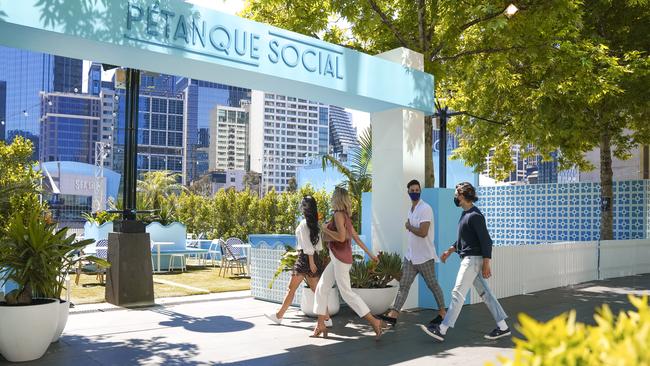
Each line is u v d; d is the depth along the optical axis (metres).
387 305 8.12
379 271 8.27
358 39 12.56
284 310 7.64
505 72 12.73
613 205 17.11
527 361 1.68
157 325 7.53
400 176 8.95
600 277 13.42
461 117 16.58
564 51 11.12
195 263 18.67
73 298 9.72
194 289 11.30
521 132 14.83
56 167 65.12
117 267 9.02
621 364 1.46
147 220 16.28
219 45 6.61
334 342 6.58
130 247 9.10
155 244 15.21
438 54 11.80
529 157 18.84
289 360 5.76
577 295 10.52
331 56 7.78
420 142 9.23
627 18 14.40
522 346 1.73
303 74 7.43
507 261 10.40
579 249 12.68
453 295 6.58
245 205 25.66
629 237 16.73
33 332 5.53
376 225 9.28
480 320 7.95
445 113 10.48
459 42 11.66
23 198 7.45
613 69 11.81
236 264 15.39
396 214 8.97
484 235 6.45
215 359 5.79
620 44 14.56
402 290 7.52
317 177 35.66
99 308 8.74
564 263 12.12
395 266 8.26
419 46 11.01
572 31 11.73
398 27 11.73
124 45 5.89
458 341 6.65
